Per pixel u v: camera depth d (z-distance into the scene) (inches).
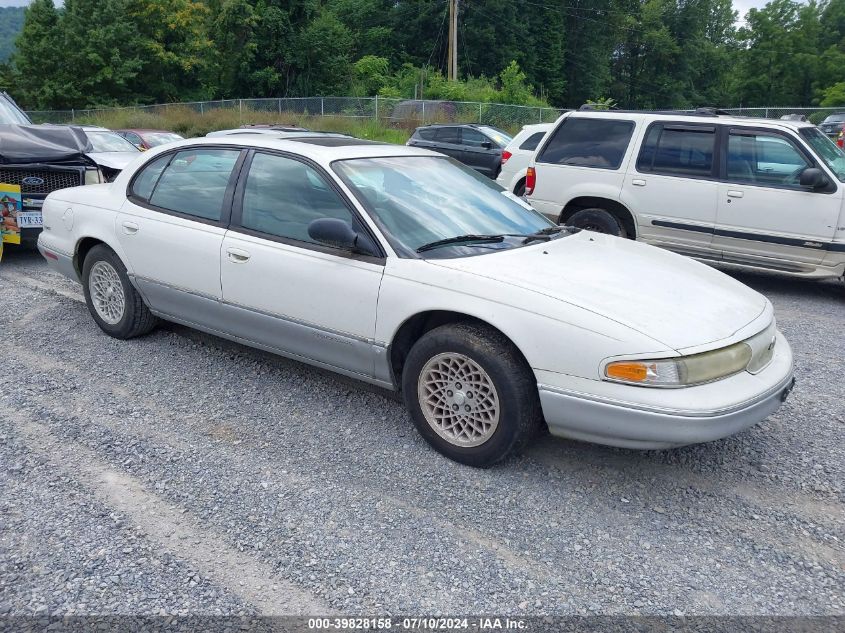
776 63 2381.9
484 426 140.8
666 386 124.6
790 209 288.7
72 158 316.2
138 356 200.2
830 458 153.3
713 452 155.0
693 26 2709.2
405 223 157.6
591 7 2425.0
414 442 154.9
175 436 154.7
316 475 140.3
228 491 133.3
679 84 2706.7
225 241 174.9
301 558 114.6
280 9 1721.2
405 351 156.1
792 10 2383.1
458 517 127.3
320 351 163.9
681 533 124.6
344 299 154.3
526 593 108.0
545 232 174.1
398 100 1284.4
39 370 188.7
